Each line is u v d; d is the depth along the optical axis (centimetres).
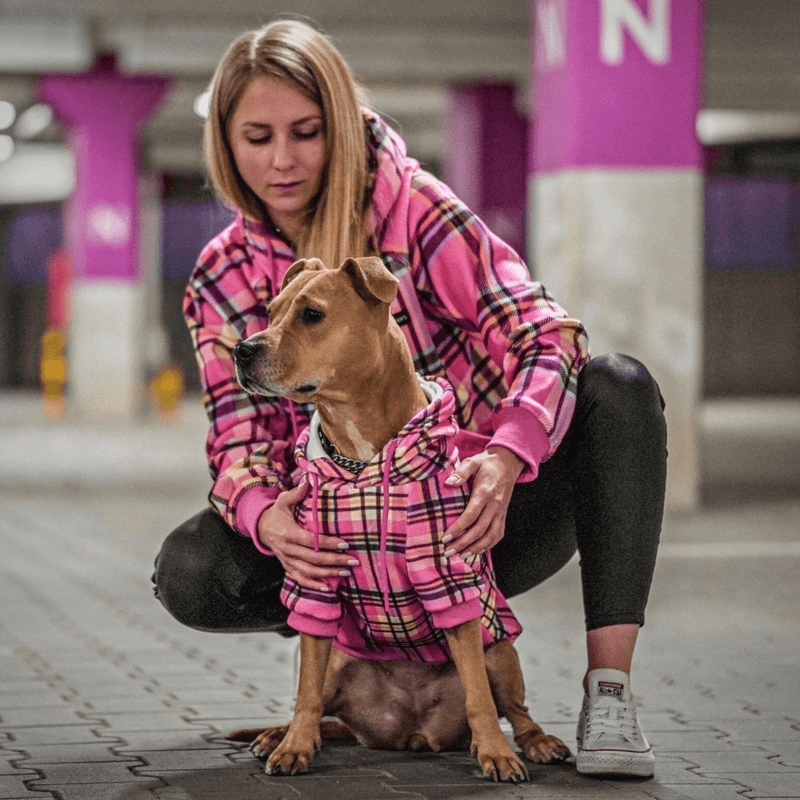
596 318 948
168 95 2136
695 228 952
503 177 2022
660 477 303
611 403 301
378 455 280
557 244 971
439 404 279
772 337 2905
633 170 946
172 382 2339
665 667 450
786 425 1986
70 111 2116
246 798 275
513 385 301
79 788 285
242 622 326
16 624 535
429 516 277
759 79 2083
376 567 281
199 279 337
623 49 941
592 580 302
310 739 298
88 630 523
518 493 320
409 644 299
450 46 1905
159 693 402
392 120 343
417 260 321
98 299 2156
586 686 304
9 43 1838
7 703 382
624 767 289
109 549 782
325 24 1848
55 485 1174
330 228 315
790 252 2814
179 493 1110
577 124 941
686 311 955
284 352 271
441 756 316
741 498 1038
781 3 1769
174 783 289
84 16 1820
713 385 2898
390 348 283
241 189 328
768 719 367
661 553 758
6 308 3234
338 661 315
